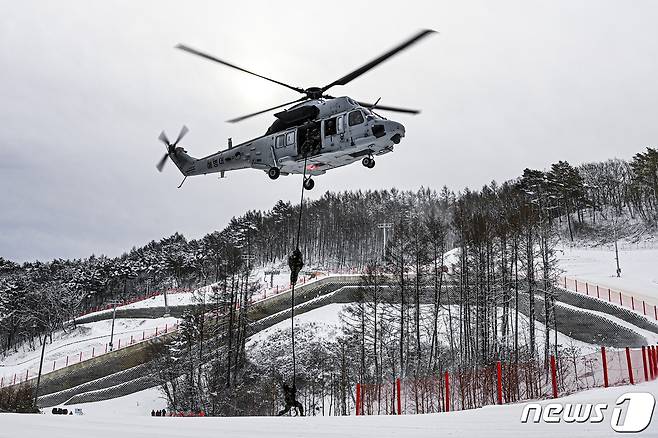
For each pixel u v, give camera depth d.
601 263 82.12
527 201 93.88
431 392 33.09
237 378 53.56
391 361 50.22
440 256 59.53
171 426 8.41
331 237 139.12
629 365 20.92
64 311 103.00
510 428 7.41
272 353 58.47
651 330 45.41
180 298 94.06
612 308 50.53
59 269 153.62
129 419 10.08
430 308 55.44
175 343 56.84
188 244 149.75
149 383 57.94
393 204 160.00
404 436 6.72
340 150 20.16
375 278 55.03
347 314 65.12
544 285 46.91
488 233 52.31
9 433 6.66
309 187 22.91
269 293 76.31
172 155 25.25
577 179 111.50
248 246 107.56
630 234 103.62
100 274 128.50
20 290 113.19
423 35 14.21
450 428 7.66
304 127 20.83
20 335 108.62
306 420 10.13
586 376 27.88
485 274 53.75
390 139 19.84
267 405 49.22
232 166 23.22
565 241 107.00
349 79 18.38
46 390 58.25
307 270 120.31
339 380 50.62
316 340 59.88
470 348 51.56
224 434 7.18
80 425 8.08
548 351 44.84
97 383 58.81
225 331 58.81
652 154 109.56
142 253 148.50
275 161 21.61
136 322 87.69
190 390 50.16
